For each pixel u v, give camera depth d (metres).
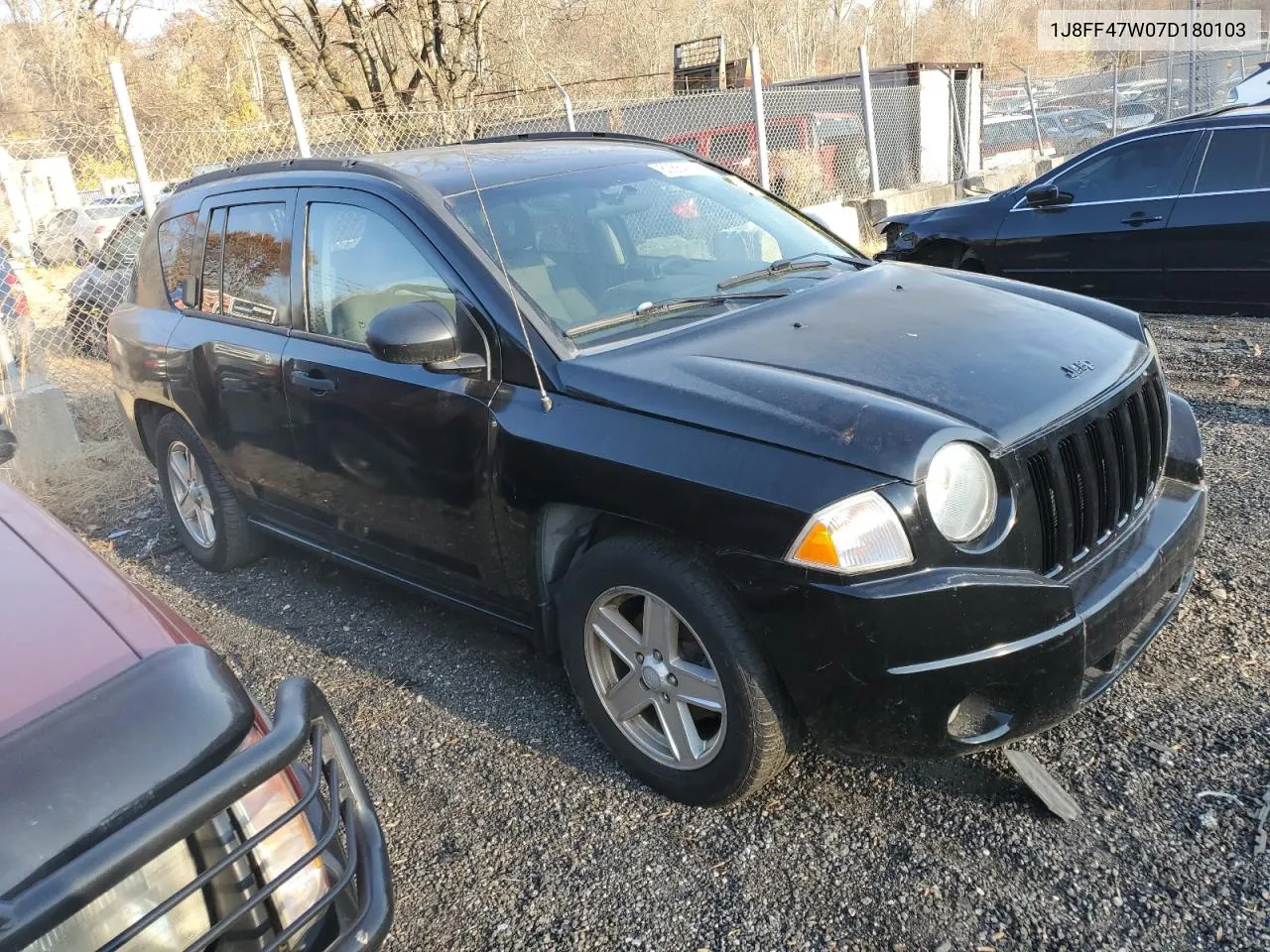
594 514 2.86
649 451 2.56
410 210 3.27
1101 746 2.82
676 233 3.62
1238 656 3.16
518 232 3.24
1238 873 2.33
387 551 3.58
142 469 6.50
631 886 2.52
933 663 2.27
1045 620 2.34
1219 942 2.16
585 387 2.76
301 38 12.95
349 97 12.59
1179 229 6.98
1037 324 3.03
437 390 3.08
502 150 3.92
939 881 2.42
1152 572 2.66
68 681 1.63
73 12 21.98
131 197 9.87
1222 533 4.02
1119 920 2.25
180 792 1.43
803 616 2.32
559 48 16.45
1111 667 2.66
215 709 1.60
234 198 4.15
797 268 3.62
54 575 1.92
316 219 3.66
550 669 3.58
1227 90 20.28
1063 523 2.50
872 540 2.24
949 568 2.28
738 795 2.64
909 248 8.67
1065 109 19.31
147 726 1.53
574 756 3.07
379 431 3.31
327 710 1.86
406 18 12.21
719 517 2.41
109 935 1.46
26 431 6.26
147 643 1.75
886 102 13.46
